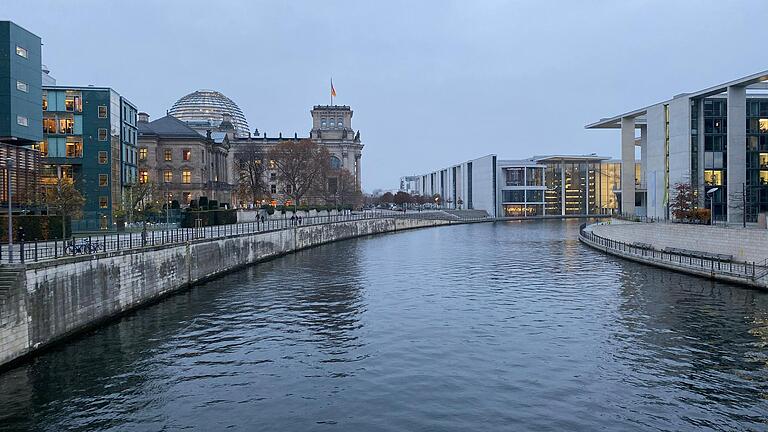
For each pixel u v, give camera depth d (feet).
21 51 192.44
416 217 529.45
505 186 652.07
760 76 243.40
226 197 475.31
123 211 228.43
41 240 160.97
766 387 86.79
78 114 261.44
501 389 86.63
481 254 265.95
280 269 215.51
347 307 143.23
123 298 131.75
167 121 429.79
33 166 210.18
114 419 76.64
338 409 79.87
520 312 136.05
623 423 74.95
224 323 126.41
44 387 86.89
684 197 263.70
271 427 74.43
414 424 74.95
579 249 284.82
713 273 172.86
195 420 76.48
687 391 85.40
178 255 163.22
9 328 92.63
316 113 614.75
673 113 301.63
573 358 100.78
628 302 145.38
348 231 380.58
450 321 127.65
